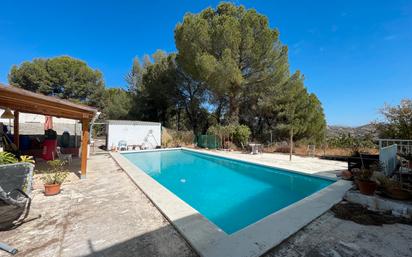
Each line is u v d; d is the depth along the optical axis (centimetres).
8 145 664
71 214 341
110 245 251
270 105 1662
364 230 294
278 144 1462
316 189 644
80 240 261
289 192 618
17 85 2258
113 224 308
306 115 1623
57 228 292
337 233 285
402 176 473
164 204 377
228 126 1582
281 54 1591
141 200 415
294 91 1628
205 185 696
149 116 2259
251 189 648
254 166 923
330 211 363
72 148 1073
